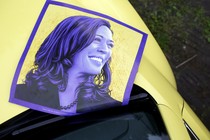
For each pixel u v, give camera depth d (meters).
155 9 3.22
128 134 1.72
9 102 1.63
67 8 1.91
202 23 3.24
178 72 3.07
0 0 1.92
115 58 1.83
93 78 1.73
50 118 1.64
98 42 1.83
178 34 3.18
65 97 1.67
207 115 3.01
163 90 1.87
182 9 3.26
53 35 1.80
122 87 1.77
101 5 2.03
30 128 1.62
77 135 1.67
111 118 1.71
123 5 2.11
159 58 2.10
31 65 1.71
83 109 1.68
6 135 1.59
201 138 2.04
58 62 1.73
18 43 1.76
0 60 1.71
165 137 1.75
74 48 1.78
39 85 1.67
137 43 1.94
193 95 3.04
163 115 1.80
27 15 1.85
